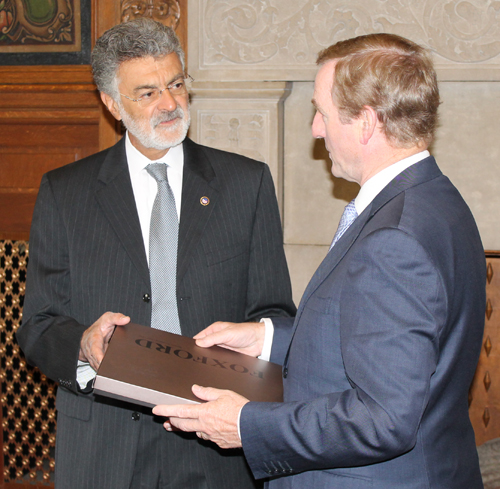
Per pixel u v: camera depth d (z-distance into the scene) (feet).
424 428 3.08
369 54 3.23
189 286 4.83
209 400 3.41
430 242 2.92
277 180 7.75
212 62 7.57
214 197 5.08
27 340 4.83
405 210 3.06
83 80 8.02
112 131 8.13
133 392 3.48
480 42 7.07
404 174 3.29
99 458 4.64
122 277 4.79
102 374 3.51
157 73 4.69
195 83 7.59
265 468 3.20
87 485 4.62
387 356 2.80
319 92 3.47
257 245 5.23
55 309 4.95
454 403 3.20
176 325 4.82
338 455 2.94
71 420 4.78
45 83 8.15
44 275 4.98
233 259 5.04
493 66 7.09
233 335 4.46
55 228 4.99
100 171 5.06
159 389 3.48
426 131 3.26
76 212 4.94
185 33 7.70
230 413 3.25
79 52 7.98
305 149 7.88
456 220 3.18
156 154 5.08
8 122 8.41
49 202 5.04
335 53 3.42
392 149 3.33
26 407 8.92
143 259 4.81
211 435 3.32
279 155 7.80
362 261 3.00
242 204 5.16
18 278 8.68
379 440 2.78
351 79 3.23
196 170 5.17
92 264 4.83
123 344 4.00
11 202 8.57
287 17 7.36
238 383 3.82
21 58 8.11
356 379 2.92
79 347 4.50
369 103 3.20
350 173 3.56
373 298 2.89
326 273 3.37
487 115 7.40
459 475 3.18
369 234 3.04
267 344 4.51
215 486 4.71
